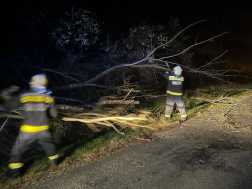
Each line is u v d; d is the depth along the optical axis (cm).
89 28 700
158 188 296
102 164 360
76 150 406
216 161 356
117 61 787
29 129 313
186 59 944
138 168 345
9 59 722
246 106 607
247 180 304
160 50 897
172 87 516
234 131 462
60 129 547
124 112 608
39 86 322
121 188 300
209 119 536
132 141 439
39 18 730
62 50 731
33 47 750
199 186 296
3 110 445
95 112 586
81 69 772
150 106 708
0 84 675
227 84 1013
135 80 852
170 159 368
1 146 485
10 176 329
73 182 317
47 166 356
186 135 459
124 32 951
